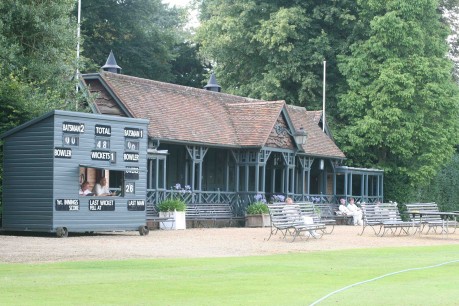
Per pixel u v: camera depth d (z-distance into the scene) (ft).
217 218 150.71
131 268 65.10
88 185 111.65
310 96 213.66
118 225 113.19
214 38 219.41
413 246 100.27
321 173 191.11
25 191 107.34
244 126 164.04
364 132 198.90
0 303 44.50
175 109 155.22
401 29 198.29
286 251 88.33
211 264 70.13
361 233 129.70
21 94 118.32
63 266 65.51
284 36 201.77
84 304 44.57
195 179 160.15
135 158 116.67
